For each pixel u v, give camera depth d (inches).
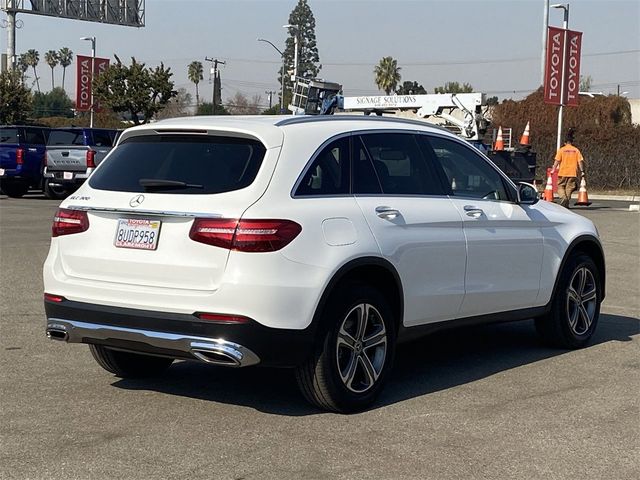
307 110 1000.9
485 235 273.3
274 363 217.2
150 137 242.8
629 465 196.9
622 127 1440.7
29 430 216.2
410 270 247.1
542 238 297.6
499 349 314.2
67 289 233.8
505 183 292.2
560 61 1010.7
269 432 216.5
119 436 212.5
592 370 283.1
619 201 1141.7
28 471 189.0
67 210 238.8
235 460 196.9
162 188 227.1
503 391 256.8
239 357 212.1
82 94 1672.0
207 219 215.8
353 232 231.5
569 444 210.1
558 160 921.5
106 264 228.1
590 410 237.8
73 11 1823.3
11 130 1012.5
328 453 201.9
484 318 278.7
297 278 216.5
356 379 237.1
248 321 211.5
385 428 220.7
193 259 216.5
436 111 962.1
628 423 226.7
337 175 238.2
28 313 360.5
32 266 485.1
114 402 241.4
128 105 1620.3
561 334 309.9
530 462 197.9
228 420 226.1
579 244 318.0
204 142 234.1
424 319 256.1
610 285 454.3
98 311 225.9
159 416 229.0
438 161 270.7
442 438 213.5
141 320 219.9
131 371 263.7
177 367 283.4
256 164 224.2
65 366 279.6
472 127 942.4
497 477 188.5
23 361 284.4
